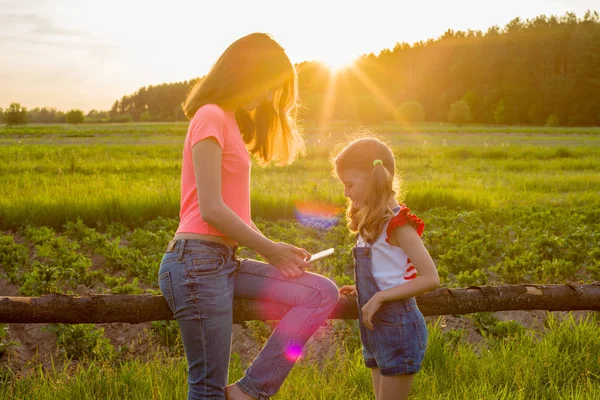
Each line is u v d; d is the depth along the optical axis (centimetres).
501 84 12338
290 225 948
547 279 620
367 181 252
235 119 260
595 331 411
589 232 783
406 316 253
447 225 895
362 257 259
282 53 253
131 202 986
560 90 11100
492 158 2602
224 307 240
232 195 242
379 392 269
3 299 278
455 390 331
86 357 432
